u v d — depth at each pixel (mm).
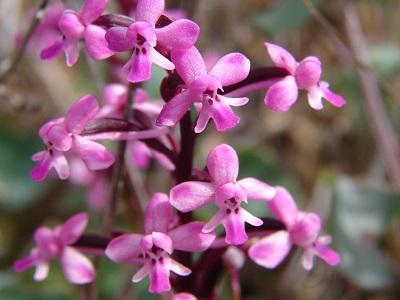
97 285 97
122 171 72
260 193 51
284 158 117
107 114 66
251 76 53
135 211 88
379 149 105
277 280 100
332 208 93
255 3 122
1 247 107
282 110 52
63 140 51
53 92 114
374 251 93
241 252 62
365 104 107
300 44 123
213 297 62
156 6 48
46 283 99
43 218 110
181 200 49
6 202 109
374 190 94
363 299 101
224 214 49
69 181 110
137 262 52
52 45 53
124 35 47
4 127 114
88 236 59
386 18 125
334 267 101
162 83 51
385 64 113
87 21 51
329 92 55
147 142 55
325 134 117
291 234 57
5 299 91
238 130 116
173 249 51
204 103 48
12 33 110
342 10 111
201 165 110
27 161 113
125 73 85
